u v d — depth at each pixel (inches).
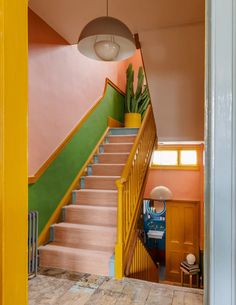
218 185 19.1
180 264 221.6
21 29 32.2
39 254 114.6
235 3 19.4
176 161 242.4
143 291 91.6
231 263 18.6
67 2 108.6
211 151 19.5
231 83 19.2
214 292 18.8
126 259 111.1
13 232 30.3
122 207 107.9
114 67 228.7
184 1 102.3
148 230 269.3
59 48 139.6
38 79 122.6
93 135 182.1
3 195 28.9
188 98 145.0
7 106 29.6
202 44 117.3
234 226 18.7
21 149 31.8
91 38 95.7
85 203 145.6
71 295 88.2
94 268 106.5
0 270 28.7
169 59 126.0
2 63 29.1
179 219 231.9
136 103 226.2
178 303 83.6
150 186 245.1
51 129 133.6
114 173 164.9
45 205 127.8
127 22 117.0
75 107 158.6
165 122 171.0
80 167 163.0
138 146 142.7
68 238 124.8
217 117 19.4
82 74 167.5
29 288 92.7
